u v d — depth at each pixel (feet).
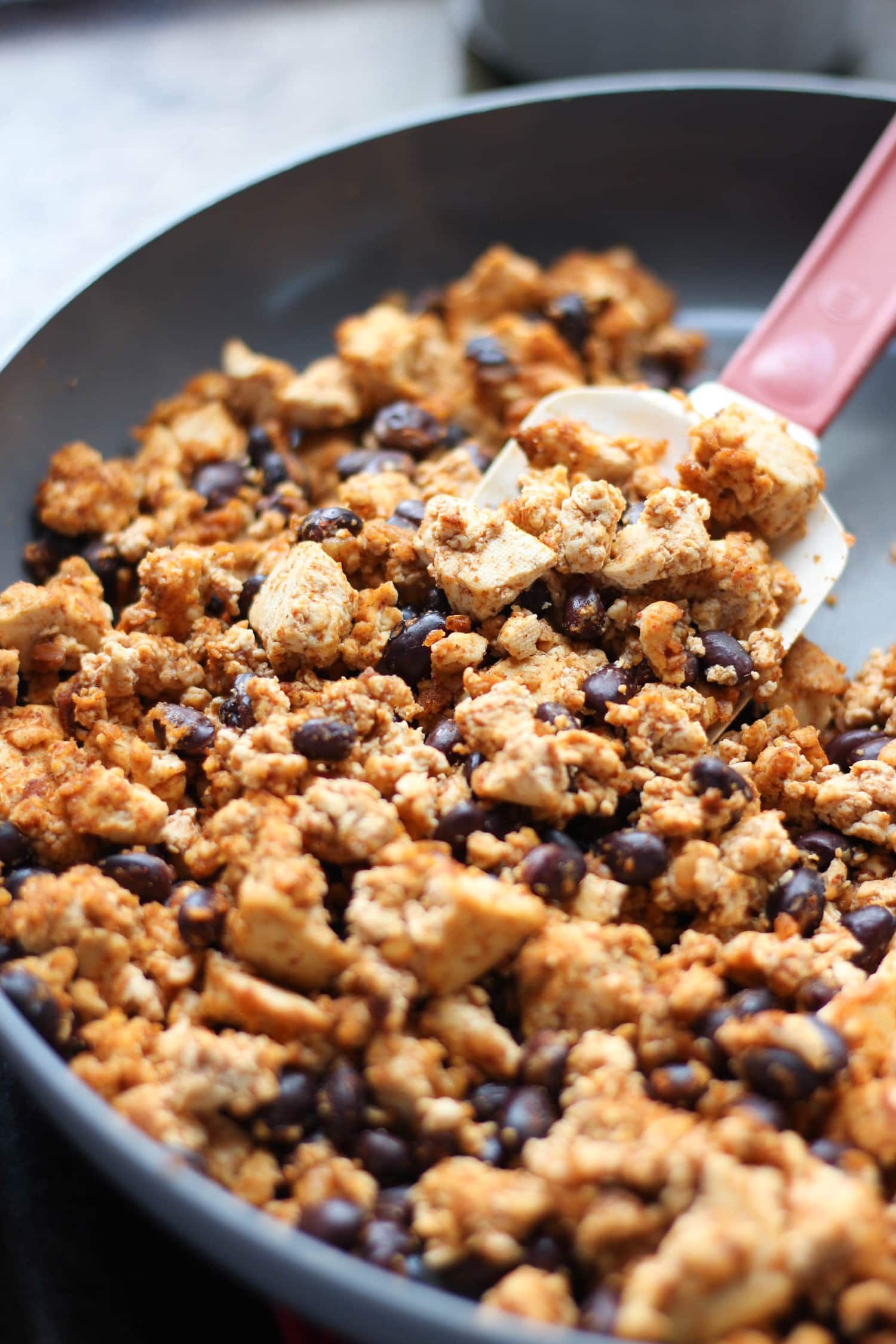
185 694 1.76
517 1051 1.58
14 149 2.29
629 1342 1.42
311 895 1.59
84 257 2.21
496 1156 1.55
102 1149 1.49
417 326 2.02
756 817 1.68
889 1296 1.47
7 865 1.66
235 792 1.69
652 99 2.06
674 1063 1.59
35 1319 1.64
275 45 2.40
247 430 2.01
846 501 1.96
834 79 2.31
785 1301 1.47
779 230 2.11
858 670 1.86
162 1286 1.65
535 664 1.73
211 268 2.02
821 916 1.66
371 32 2.41
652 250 2.12
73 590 1.81
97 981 1.62
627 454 1.84
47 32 2.39
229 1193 1.52
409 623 1.75
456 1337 1.42
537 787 1.64
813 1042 1.54
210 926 1.62
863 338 1.88
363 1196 1.54
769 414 1.88
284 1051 1.57
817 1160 1.52
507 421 1.97
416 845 1.63
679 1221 1.48
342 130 2.33
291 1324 1.63
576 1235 1.51
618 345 2.05
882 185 1.91
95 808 1.66
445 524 1.74
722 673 1.73
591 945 1.60
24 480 1.89
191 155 2.30
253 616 1.78
